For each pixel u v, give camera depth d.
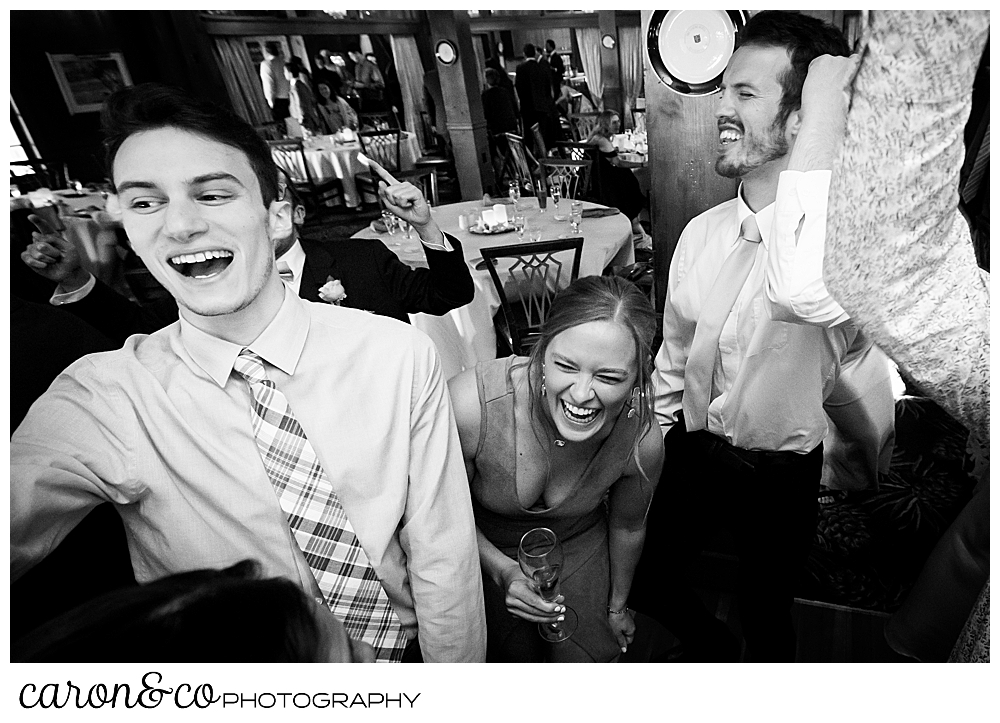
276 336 0.85
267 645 0.60
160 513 0.87
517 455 1.14
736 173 1.13
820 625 1.39
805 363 1.21
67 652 0.57
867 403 1.28
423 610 0.97
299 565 0.91
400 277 1.19
